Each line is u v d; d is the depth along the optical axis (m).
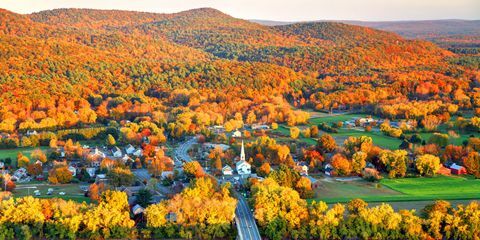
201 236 179.12
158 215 179.25
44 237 177.62
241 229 181.25
